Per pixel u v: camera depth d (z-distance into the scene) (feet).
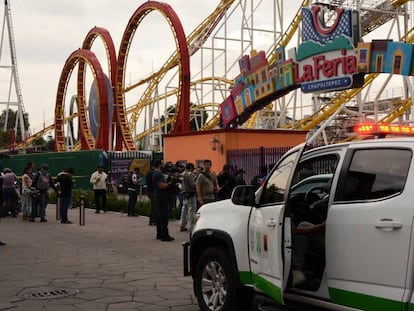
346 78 70.44
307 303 16.26
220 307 19.99
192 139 91.61
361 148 15.42
